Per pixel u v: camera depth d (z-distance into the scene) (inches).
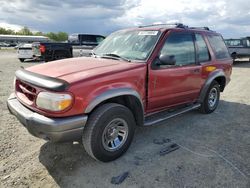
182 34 173.2
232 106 241.6
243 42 693.3
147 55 148.5
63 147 147.3
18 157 136.6
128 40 168.1
